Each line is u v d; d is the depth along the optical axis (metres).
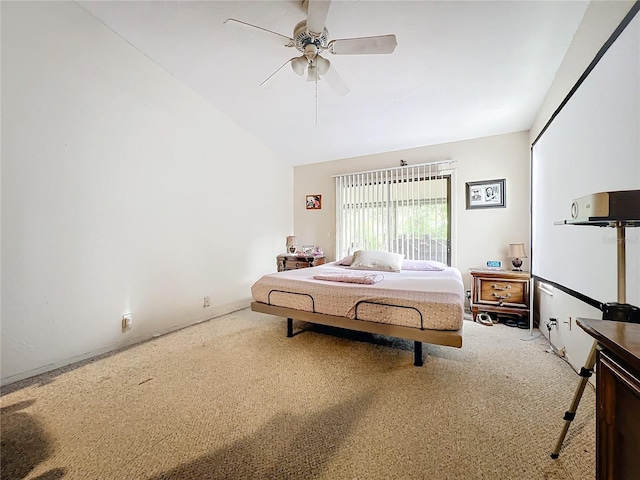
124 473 1.13
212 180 3.38
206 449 1.25
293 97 3.07
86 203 2.24
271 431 1.37
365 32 2.05
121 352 2.34
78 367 2.07
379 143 3.88
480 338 2.57
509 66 2.31
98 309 2.31
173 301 2.92
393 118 3.25
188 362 2.15
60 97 2.08
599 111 1.54
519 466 1.14
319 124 3.57
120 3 2.05
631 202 0.89
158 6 2.04
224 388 1.76
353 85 2.69
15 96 1.86
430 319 1.89
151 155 2.71
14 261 1.87
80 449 1.26
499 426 1.38
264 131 3.86
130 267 2.54
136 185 2.59
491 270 3.12
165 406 1.58
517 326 2.90
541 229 2.64
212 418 1.47
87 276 2.24
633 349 0.61
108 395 1.70
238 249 3.77
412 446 1.25
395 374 1.91
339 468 1.14
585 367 1.11
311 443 1.28
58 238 2.08
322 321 2.28
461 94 2.73
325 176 4.59
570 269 1.95
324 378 1.87
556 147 2.22
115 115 2.42
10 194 1.85
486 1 1.76
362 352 2.29
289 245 4.43
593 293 1.62
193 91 3.07
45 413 1.53
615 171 1.39
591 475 1.09
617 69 1.37
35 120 1.95
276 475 1.11
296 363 2.10
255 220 4.07
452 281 2.48
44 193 2.00
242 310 3.71
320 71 2.04
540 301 2.80
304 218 4.76
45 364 2.00
